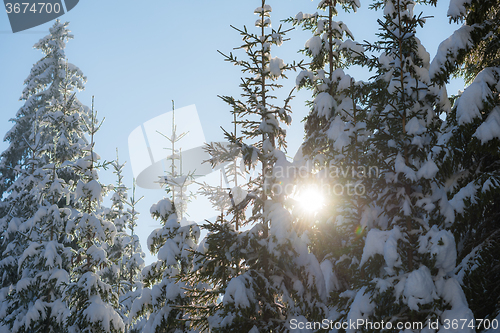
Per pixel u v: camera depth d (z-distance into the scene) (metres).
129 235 25.50
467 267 8.55
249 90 10.73
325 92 12.97
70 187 19.39
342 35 13.80
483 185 8.30
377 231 7.98
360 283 8.00
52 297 18.72
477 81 8.70
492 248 8.44
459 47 8.68
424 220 8.23
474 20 9.14
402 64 8.81
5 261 22.17
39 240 19.69
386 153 8.77
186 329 13.09
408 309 7.55
